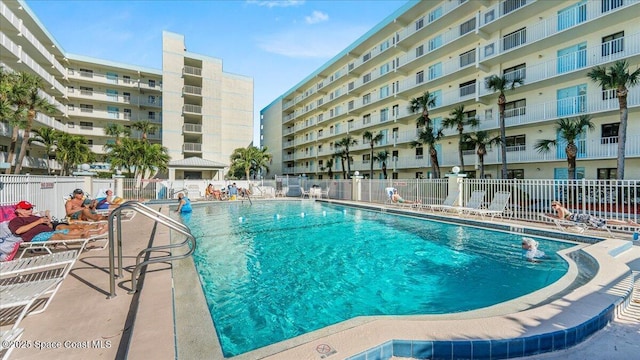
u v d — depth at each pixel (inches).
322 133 1752.0
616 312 131.1
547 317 117.6
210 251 291.3
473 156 914.1
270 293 190.1
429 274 224.1
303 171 1982.0
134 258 216.2
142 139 1342.3
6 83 771.4
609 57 616.1
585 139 667.4
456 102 937.5
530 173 792.9
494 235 353.1
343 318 156.3
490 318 116.6
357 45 1343.5
